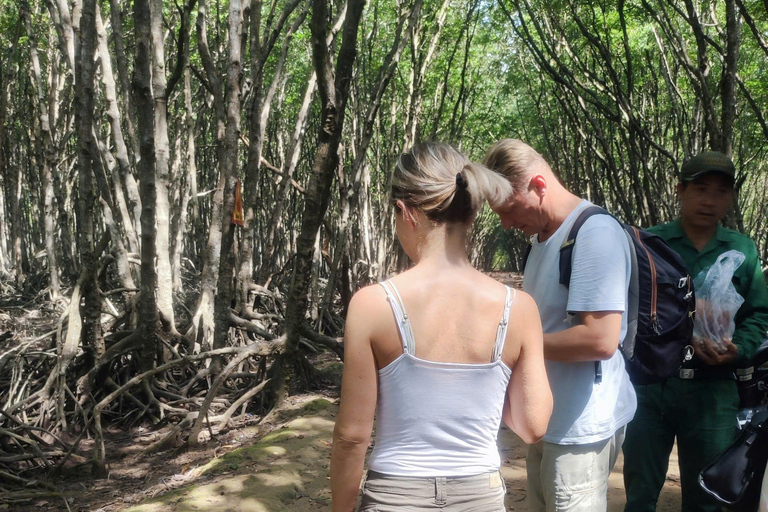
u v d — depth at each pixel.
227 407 6.14
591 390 2.14
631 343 2.26
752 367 2.82
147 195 5.61
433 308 1.56
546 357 2.11
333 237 9.47
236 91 5.88
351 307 1.58
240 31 6.06
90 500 4.36
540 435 1.65
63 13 6.96
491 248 35.72
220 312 6.16
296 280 5.68
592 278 2.05
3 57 13.98
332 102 5.05
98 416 5.07
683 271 2.33
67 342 5.89
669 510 3.57
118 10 6.93
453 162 1.62
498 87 16.44
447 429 1.56
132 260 6.96
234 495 3.74
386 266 10.77
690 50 10.71
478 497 1.57
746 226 17.56
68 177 13.38
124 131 12.41
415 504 1.55
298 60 13.52
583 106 7.60
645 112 10.02
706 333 2.65
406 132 9.59
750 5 7.90
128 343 6.15
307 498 3.80
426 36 11.48
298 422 5.27
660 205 9.10
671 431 2.77
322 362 7.88
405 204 1.62
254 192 6.75
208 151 14.42
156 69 6.20
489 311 1.59
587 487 2.16
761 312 2.80
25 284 13.04
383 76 7.35
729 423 2.71
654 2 8.91
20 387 6.17
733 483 2.22
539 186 2.21
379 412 1.60
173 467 4.89
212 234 6.78
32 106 12.42
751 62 11.43
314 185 5.34
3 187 15.73
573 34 9.77
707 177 2.78
